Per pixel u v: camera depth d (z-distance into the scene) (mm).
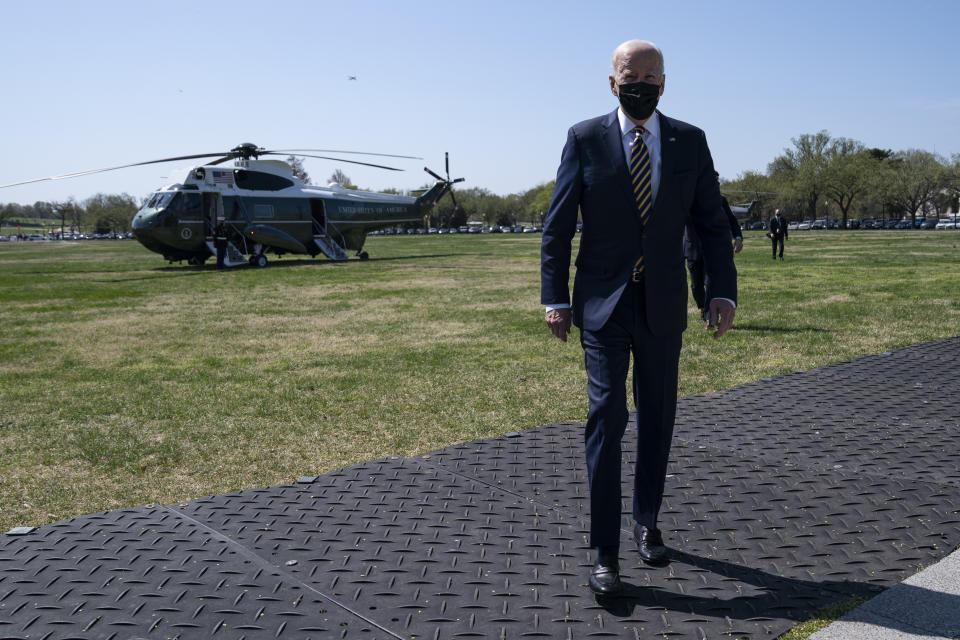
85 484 3664
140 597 2334
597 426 2420
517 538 2789
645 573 2486
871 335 7387
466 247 38625
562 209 2531
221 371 6426
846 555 2584
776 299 10562
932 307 9383
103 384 5973
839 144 85438
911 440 3863
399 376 6043
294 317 10102
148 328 9289
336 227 25281
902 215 95438
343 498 3238
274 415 4902
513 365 6395
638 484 2629
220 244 21500
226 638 2090
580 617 2201
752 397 4879
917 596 2268
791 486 3258
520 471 3568
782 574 2457
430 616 2213
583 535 2812
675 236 2480
